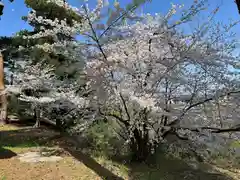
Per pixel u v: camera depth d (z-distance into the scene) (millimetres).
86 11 5227
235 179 5734
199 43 5434
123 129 6570
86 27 5348
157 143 6336
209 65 5398
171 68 5465
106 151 6695
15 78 11469
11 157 5598
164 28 5578
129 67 5430
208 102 5617
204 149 6320
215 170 6324
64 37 6609
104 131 7293
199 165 6590
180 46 5457
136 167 5973
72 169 5020
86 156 6223
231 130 5477
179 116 5641
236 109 5531
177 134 6188
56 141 7605
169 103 5746
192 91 5664
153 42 5629
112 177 4965
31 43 10766
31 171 4723
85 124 6590
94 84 5676
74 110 6750
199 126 5719
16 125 11414
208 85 5566
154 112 5324
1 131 9500
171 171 5945
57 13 8766
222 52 5406
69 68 6703
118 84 5395
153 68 5570
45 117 10938
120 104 5758
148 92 5480
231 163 6789
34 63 10266
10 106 12258
